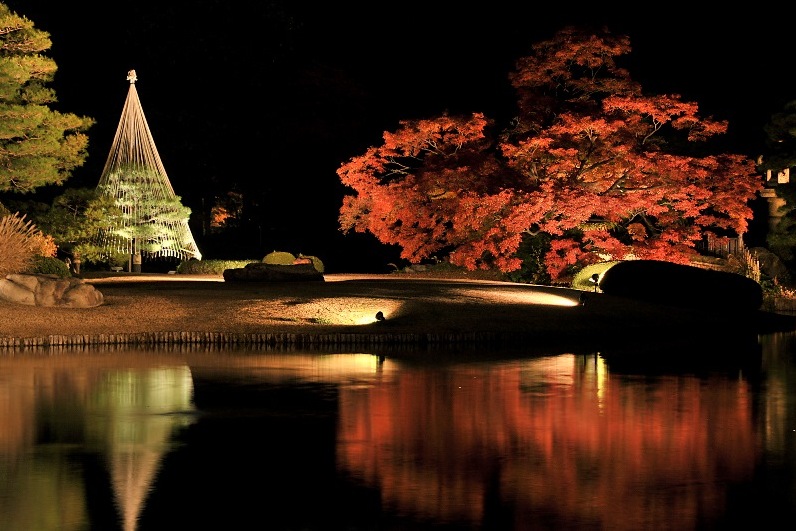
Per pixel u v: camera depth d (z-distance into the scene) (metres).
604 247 32.81
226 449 11.62
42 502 9.55
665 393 15.65
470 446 11.80
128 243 39.28
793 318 30.73
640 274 30.14
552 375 17.66
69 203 35.84
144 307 25.12
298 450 11.59
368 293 27.02
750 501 9.59
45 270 28.77
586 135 33.97
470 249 32.03
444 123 34.19
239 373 17.72
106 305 25.27
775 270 41.31
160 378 17.06
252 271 31.05
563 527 8.86
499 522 8.98
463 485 10.12
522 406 14.41
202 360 19.69
